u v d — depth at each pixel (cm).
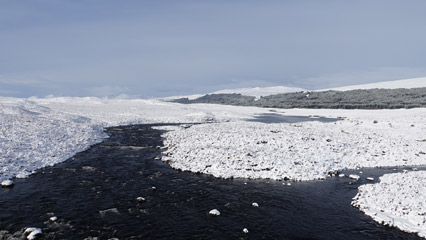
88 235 1219
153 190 1797
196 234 1260
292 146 2808
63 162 2386
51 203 1542
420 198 1592
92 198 1634
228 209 1537
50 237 1189
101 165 2338
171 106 8862
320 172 2214
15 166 2070
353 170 2370
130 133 4009
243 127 3853
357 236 1258
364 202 1620
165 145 3161
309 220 1416
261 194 1767
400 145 3105
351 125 4769
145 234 1247
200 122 5575
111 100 10419
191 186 1891
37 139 2753
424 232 1258
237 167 2227
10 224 1293
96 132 3738
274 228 1328
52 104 7575
